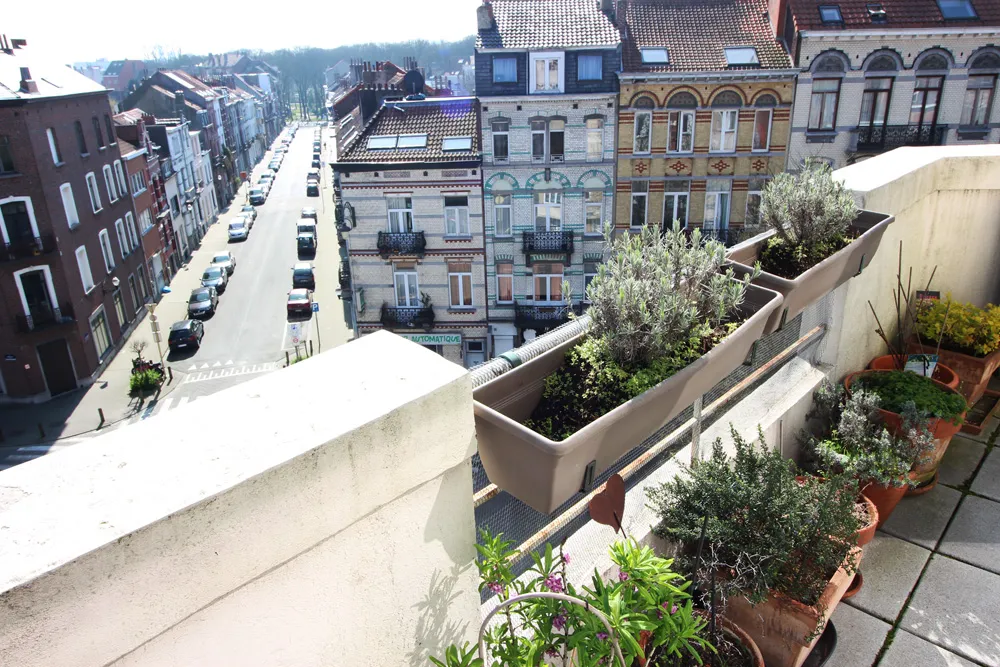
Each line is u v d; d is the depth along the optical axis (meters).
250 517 1.31
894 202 3.95
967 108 21.00
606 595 1.61
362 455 1.47
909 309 4.63
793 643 2.64
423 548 1.68
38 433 22.27
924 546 3.38
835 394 3.79
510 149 21.33
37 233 22.98
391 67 46.31
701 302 2.37
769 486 2.60
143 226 33.28
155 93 50.66
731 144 21.20
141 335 30.06
